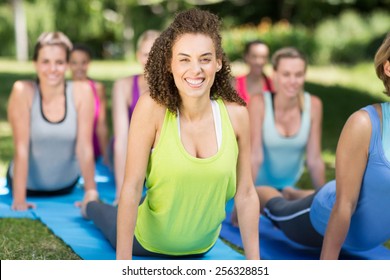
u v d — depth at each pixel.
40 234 5.62
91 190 6.31
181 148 4.13
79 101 6.50
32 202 6.73
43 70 6.32
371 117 4.37
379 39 25.34
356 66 25.39
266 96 6.50
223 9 35.62
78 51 8.26
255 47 7.89
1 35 32.72
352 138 4.40
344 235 4.57
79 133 6.50
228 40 28.03
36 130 6.45
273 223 5.68
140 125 4.11
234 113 4.28
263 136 6.52
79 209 6.48
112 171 8.02
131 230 4.23
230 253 4.96
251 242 4.46
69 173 6.90
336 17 31.73
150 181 4.29
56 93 6.45
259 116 6.46
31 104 6.42
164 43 3.99
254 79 7.98
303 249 5.47
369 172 4.46
